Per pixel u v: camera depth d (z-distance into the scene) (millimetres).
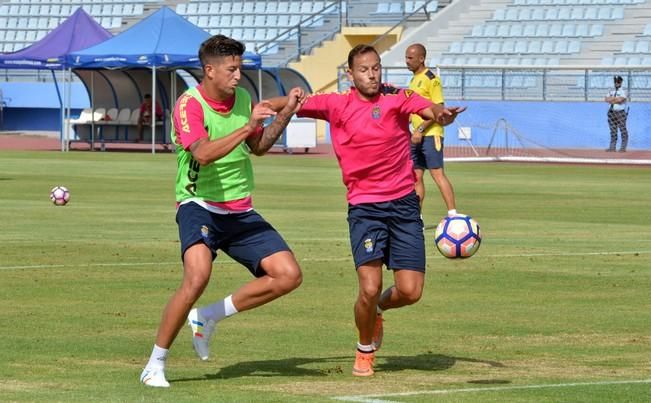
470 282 35219
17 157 106188
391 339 26469
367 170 22500
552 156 115062
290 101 21906
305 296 32375
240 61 21562
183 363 23656
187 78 131000
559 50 130625
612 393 20594
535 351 25000
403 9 141250
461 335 26969
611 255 41312
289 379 21953
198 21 153125
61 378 21828
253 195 66875
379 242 22391
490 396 20281
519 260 39969
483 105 124125
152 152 113125
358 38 143250
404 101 22406
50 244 43281
